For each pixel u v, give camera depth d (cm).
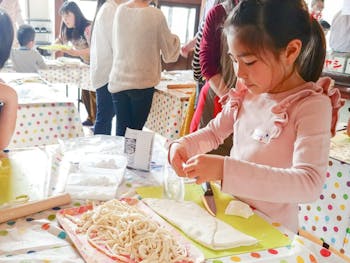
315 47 83
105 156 114
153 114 272
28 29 320
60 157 114
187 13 525
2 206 83
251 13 72
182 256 67
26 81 244
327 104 82
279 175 75
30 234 73
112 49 256
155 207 85
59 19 475
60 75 336
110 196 90
